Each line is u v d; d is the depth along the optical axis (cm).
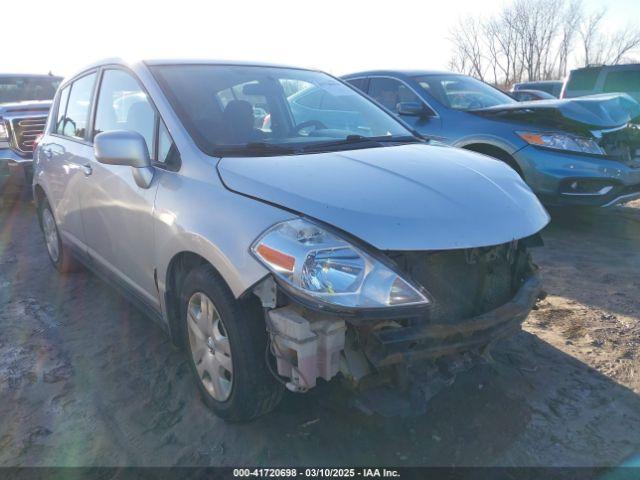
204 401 296
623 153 609
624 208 731
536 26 3397
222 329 269
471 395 308
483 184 279
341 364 238
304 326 227
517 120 600
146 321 411
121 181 344
